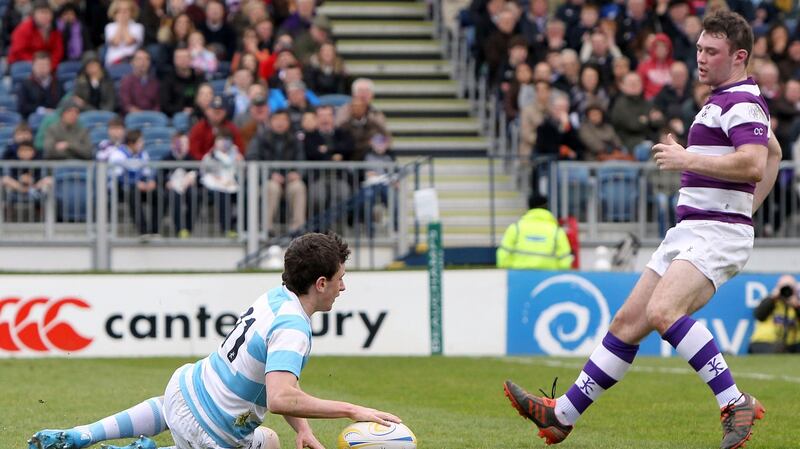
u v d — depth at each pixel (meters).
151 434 22.55
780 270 62.19
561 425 26.00
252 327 21.19
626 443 27.09
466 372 44.66
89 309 51.06
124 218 59.94
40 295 50.72
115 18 69.19
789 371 45.16
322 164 60.47
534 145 64.69
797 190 62.75
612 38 72.75
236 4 72.69
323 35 71.12
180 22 68.06
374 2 79.56
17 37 68.50
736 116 24.72
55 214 59.56
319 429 29.48
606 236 62.06
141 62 65.38
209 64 67.50
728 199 25.02
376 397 37.06
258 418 21.58
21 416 31.28
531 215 54.00
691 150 25.48
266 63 67.19
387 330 52.53
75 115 61.06
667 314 24.84
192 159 61.16
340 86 69.81
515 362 48.94
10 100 67.19
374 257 61.19
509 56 70.62
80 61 69.00
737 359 50.94
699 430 29.56
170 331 51.56
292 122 62.47
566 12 74.00
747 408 24.66
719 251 24.91
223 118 61.22
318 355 51.91
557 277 53.38
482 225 67.00
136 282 51.44
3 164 59.22
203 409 21.39
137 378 41.34
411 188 67.19
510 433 28.77
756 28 76.88
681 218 25.52
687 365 47.88
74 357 50.47
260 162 60.03
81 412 32.16
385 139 62.72
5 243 59.06
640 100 65.81
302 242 21.41
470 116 73.88
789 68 71.69
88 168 59.56
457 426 30.08
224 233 60.31
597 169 61.88
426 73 76.00
